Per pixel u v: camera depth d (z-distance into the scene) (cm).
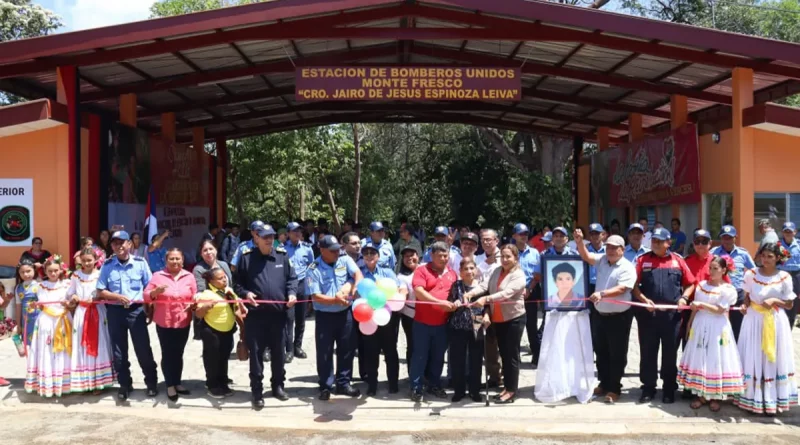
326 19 1151
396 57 1566
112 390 766
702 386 679
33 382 730
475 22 1163
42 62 1122
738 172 1179
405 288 741
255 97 1722
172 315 712
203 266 770
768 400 662
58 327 725
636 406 705
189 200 1934
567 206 2689
